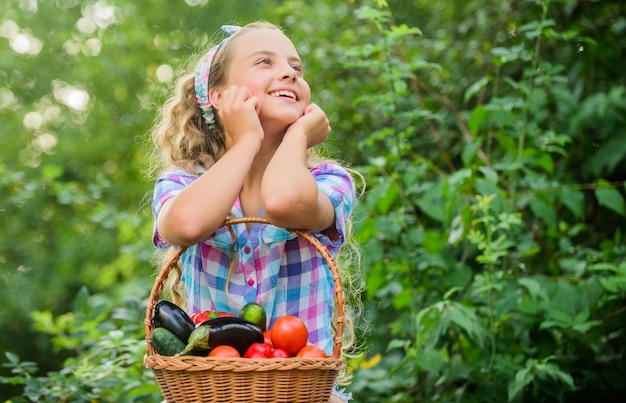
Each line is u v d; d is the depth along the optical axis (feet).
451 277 11.93
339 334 6.46
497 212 11.28
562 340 11.94
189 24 28.78
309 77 17.63
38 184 15.16
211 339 6.27
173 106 8.52
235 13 28.02
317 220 6.89
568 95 15.49
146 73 28.94
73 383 11.43
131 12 28.50
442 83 17.54
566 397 11.76
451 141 17.19
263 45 7.55
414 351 11.32
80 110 31.07
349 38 17.49
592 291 11.13
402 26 12.48
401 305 12.39
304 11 18.02
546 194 12.29
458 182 11.60
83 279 25.38
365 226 12.01
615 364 11.78
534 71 12.13
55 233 27.22
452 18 19.04
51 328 13.23
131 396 11.24
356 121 17.56
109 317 16.90
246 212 7.50
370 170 12.56
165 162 8.60
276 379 6.05
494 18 17.65
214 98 7.88
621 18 16.58
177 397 6.22
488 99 17.13
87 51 29.45
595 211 15.67
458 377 11.32
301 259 7.48
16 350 26.61
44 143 30.81
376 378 13.11
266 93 7.38
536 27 12.35
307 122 7.23
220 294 7.43
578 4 16.28
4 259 27.17
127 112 29.53
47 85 30.83
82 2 30.66
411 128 13.07
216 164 6.83
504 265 11.58
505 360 11.13
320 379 6.24
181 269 8.10
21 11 30.66
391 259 12.42
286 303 7.46
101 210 15.34
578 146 16.06
